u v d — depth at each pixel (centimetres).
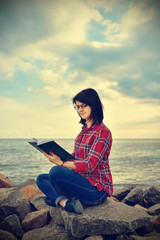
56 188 222
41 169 1775
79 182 212
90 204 228
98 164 221
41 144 183
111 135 227
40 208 295
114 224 206
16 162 2394
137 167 1934
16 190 325
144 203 343
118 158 3066
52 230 234
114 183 1073
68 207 217
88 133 231
